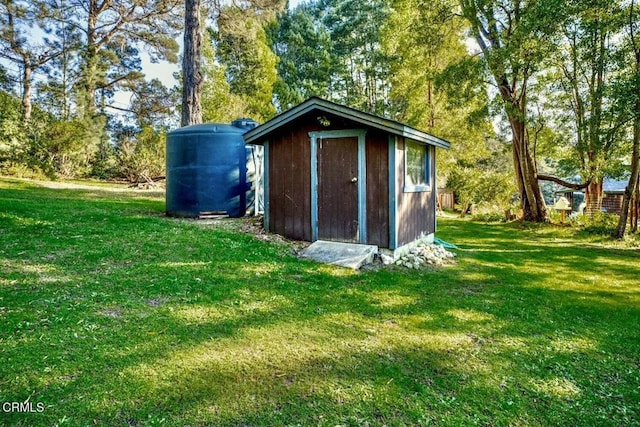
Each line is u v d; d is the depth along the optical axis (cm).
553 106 1250
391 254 575
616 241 939
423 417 216
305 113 611
